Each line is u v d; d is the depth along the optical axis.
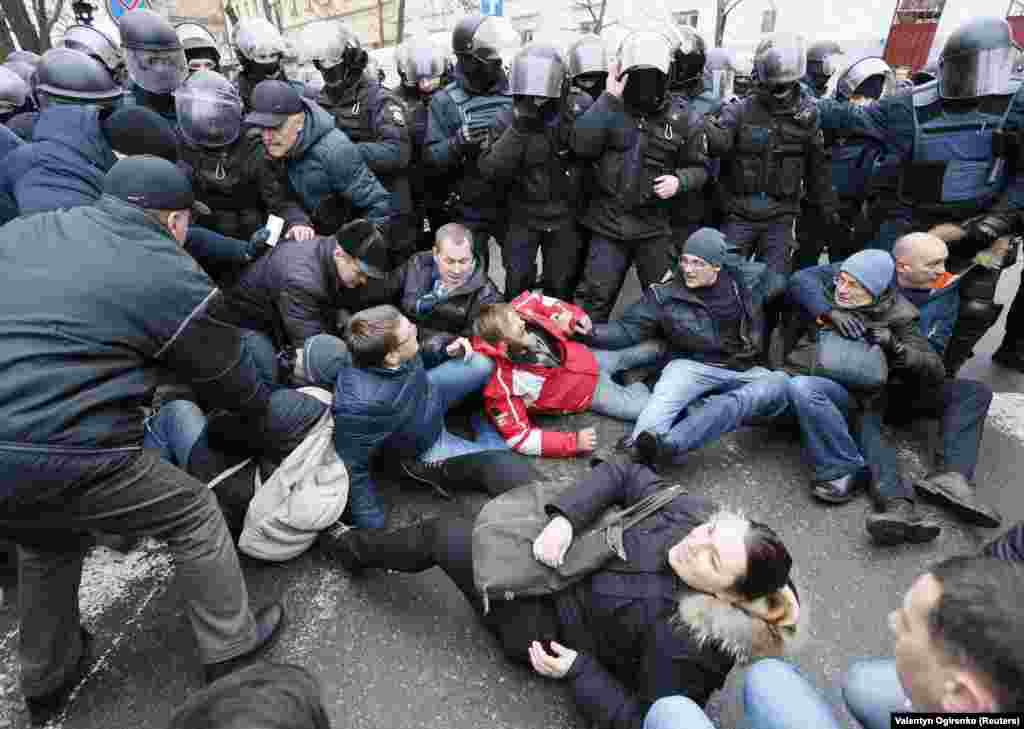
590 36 3.57
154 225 1.32
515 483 2.12
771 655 1.30
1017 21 8.11
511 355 2.55
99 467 1.25
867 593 1.98
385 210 3.00
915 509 2.19
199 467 1.94
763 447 2.64
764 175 3.25
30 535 1.35
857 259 2.33
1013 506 2.33
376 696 1.66
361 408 1.92
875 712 1.27
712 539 1.29
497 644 1.80
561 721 1.60
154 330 1.28
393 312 1.96
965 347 2.93
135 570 1.99
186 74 2.85
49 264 1.22
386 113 3.40
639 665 1.45
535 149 3.02
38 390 1.18
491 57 3.33
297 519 1.85
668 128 2.94
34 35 7.49
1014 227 2.79
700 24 10.42
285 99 2.58
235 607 1.53
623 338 2.87
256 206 2.89
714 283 2.68
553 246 3.33
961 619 0.68
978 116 2.71
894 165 3.18
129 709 1.61
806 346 2.69
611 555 1.47
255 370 1.56
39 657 1.50
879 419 2.41
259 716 0.67
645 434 2.28
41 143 1.95
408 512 2.29
